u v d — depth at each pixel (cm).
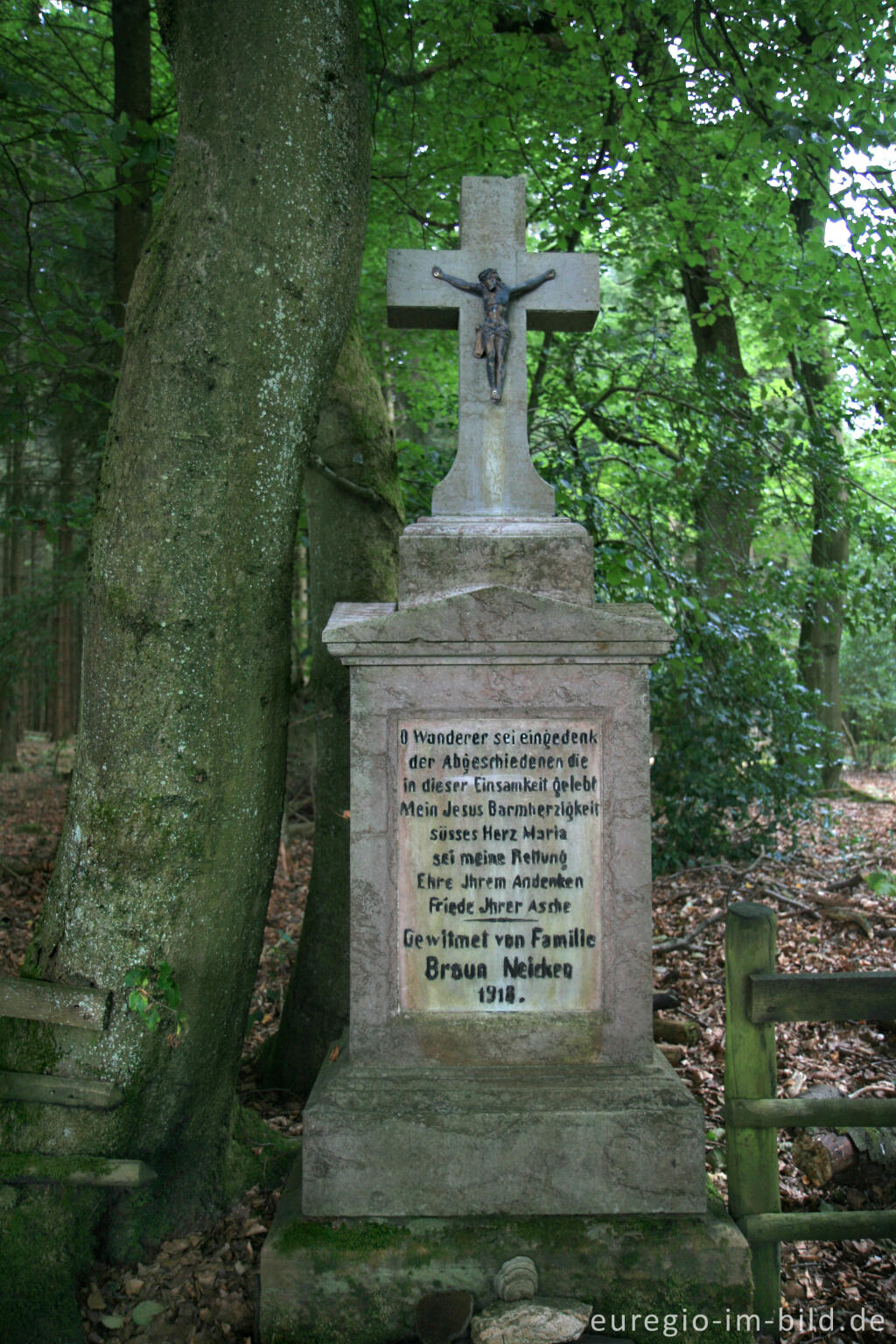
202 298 283
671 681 730
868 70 517
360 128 309
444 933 292
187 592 285
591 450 670
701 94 594
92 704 292
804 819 815
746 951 284
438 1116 275
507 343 324
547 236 764
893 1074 420
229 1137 323
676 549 812
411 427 1107
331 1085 285
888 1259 310
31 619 1070
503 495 321
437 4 626
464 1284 262
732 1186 281
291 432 301
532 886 292
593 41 569
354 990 289
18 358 802
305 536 600
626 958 290
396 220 823
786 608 779
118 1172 276
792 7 505
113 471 292
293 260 290
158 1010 279
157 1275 284
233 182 285
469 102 665
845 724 1797
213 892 293
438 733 291
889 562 782
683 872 768
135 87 585
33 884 756
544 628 286
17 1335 254
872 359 619
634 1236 268
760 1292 277
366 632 286
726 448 714
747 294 806
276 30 287
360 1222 272
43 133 462
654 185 711
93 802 289
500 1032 290
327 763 426
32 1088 276
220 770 292
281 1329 259
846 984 279
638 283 841
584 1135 275
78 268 863
